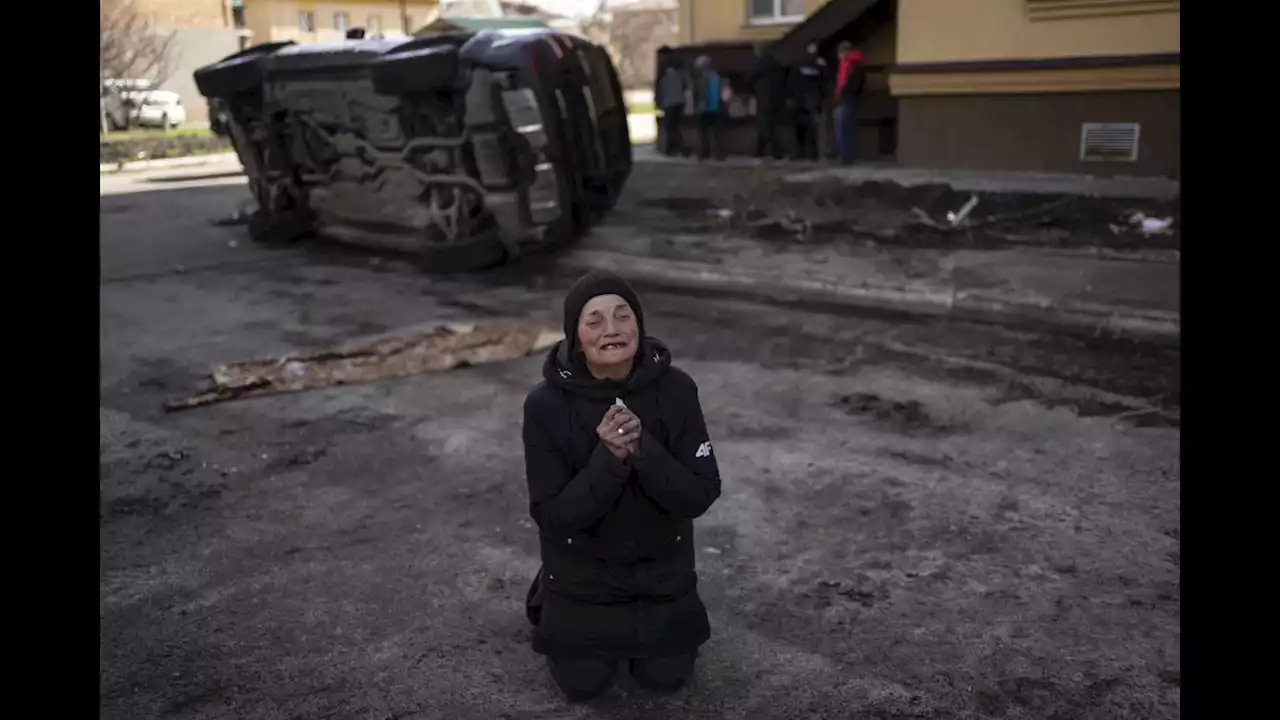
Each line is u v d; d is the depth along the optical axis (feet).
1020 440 16.72
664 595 9.43
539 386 9.27
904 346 22.56
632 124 109.70
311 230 38.42
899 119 45.32
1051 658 10.30
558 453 9.05
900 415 18.13
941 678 9.99
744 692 9.84
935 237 31.86
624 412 8.45
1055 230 31.42
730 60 58.80
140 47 104.17
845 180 42.34
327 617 11.53
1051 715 9.36
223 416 18.94
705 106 55.88
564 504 8.75
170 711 9.75
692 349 22.98
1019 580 11.98
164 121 105.50
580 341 8.89
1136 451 16.05
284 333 25.35
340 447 17.24
